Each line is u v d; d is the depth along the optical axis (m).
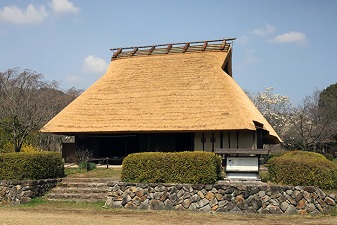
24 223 9.37
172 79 21.00
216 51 23.33
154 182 12.83
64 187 14.84
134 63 24.00
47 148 28.39
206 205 12.02
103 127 18.86
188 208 12.15
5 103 22.86
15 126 20.39
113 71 23.91
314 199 11.45
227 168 12.73
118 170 17.47
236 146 18.94
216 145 19.17
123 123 18.80
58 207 12.85
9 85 27.22
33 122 21.64
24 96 24.05
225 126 16.98
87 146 21.92
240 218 10.91
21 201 13.70
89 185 14.67
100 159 19.44
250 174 12.61
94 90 21.66
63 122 19.59
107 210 12.31
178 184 12.45
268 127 23.12
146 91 20.53
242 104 19.34
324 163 12.09
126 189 12.87
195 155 12.66
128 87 21.27
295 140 39.84
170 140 20.45
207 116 17.75
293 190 11.62
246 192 11.81
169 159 12.85
